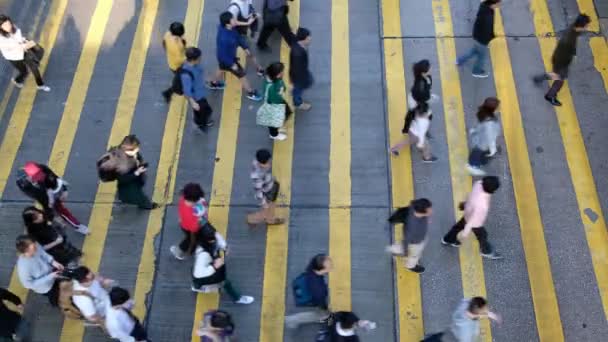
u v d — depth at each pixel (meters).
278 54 11.05
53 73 10.84
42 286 7.36
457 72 10.68
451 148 9.73
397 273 8.48
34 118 10.27
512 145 9.74
